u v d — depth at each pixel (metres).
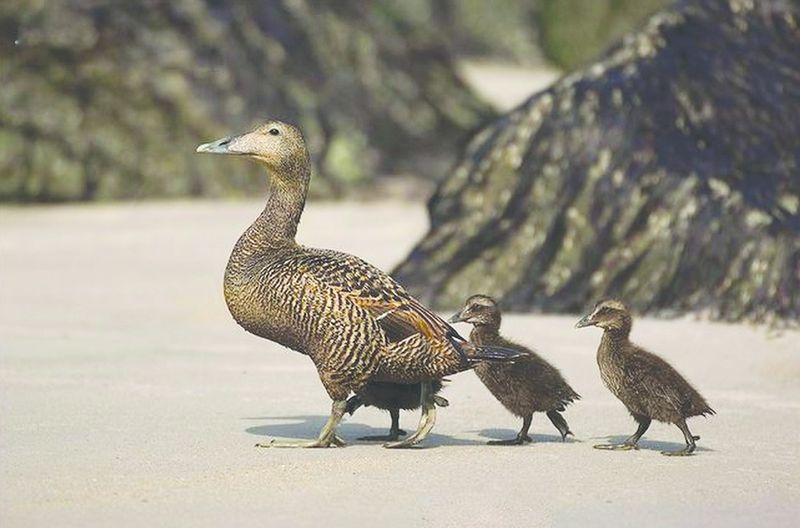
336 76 34.91
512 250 18.05
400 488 9.64
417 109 36.25
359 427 11.83
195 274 20.58
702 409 10.83
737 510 9.21
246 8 34.22
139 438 11.00
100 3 32.31
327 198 31.48
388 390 11.17
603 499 9.43
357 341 10.63
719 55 18.84
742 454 10.77
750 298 16.81
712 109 18.34
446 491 9.58
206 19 33.28
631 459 10.56
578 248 17.84
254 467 10.16
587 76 18.84
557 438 11.38
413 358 10.67
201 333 16.14
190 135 31.78
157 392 12.84
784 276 16.73
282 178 11.52
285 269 10.83
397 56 37.12
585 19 56.22
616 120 18.30
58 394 12.63
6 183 29.83
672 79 18.56
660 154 17.97
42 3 31.88
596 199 17.97
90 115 31.22
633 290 17.42
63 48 31.56
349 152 32.88
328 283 10.68
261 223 11.44
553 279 17.77
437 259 18.22
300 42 34.75
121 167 30.95
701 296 17.09
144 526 8.67
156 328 16.41
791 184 17.56
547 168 18.34
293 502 9.26
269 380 13.49
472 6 74.62
